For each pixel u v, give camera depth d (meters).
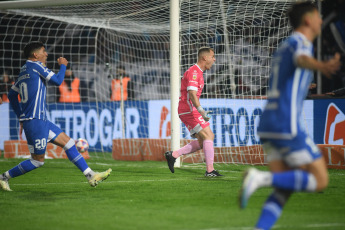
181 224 13.03
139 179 24.41
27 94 18.66
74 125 46.66
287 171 11.05
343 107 33.00
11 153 41.50
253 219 13.70
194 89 23.23
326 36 42.97
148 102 43.34
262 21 41.09
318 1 35.97
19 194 19.14
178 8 30.70
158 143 37.75
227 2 36.09
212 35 42.47
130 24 40.06
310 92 39.53
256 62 43.97
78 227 12.76
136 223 13.21
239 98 38.88
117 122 44.44
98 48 53.38
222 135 37.94
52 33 54.03
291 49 10.31
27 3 34.25
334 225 12.81
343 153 29.34
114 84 50.12
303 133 10.51
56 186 21.75
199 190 19.83
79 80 52.50
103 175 19.39
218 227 12.60
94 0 32.91
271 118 10.49
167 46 50.81
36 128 18.70
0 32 53.03
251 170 9.98
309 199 17.22
